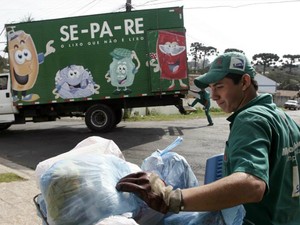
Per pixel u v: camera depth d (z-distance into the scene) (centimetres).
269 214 164
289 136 167
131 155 858
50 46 1211
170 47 1166
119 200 161
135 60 1184
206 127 1366
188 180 213
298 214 173
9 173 691
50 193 163
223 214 164
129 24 1174
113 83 1196
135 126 1409
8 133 1327
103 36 1188
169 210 137
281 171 162
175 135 1156
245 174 134
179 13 1159
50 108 1263
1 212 480
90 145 215
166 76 1172
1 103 1259
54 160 201
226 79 171
